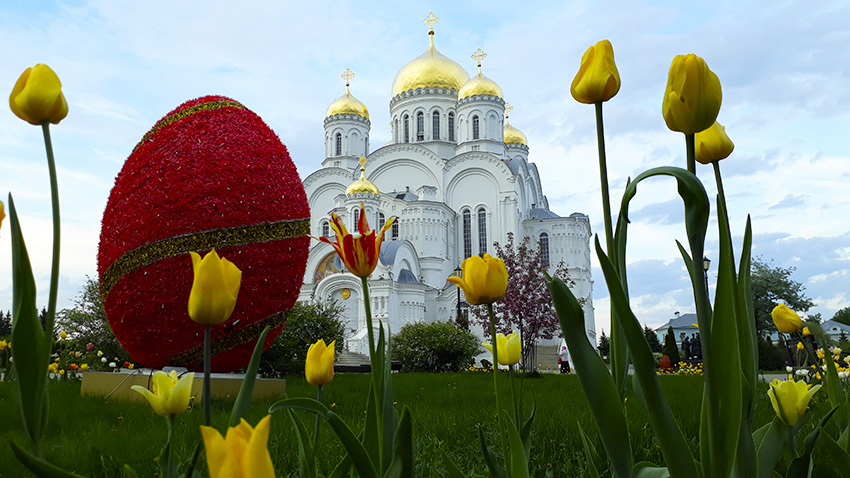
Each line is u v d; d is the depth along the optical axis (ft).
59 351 59.11
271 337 32.48
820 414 19.89
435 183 176.35
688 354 124.67
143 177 29.96
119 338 31.24
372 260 7.36
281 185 31.81
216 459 2.88
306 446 8.48
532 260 99.71
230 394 31.12
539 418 21.50
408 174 179.63
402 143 181.57
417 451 15.28
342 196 168.45
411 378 60.80
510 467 8.18
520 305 92.58
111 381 32.96
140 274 29.32
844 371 27.78
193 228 29.25
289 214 31.78
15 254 6.04
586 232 190.29
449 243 171.94
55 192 6.48
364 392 37.50
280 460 14.98
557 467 14.79
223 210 29.63
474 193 173.68
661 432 5.68
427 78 188.34
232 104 33.06
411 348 91.97
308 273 166.91
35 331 6.06
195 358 30.71
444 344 90.43
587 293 182.50
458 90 189.98
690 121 6.14
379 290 143.33
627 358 7.97
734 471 6.30
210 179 29.76
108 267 30.42
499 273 8.00
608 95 6.93
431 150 178.81
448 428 20.57
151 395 6.93
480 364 142.00
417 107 187.93
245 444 2.95
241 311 30.30
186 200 29.35
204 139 30.53
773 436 8.16
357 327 143.13
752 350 7.36
